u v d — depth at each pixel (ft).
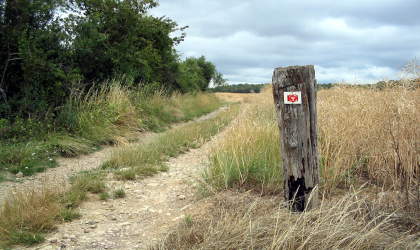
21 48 31.12
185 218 12.87
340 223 10.32
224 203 14.29
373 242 9.98
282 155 12.81
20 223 13.08
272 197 14.98
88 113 32.83
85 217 14.53
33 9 32.81
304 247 9.73
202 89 117.80
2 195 17.21
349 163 16.85
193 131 35.42
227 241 10.06
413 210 12.04
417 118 15.43
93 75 42.47
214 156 19.17
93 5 46.70
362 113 18.69
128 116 36.94
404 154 14.65
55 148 25.86
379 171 15.58
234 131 21.42
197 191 16.72
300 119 12.29
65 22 37.55
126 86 43.34
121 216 14.73
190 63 112.78
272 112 36.09
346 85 24.31
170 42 63.21
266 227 10.51
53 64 33.12
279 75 12.46
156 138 32.86
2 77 32.53
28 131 27.86
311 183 12.50
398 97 16.88
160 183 19.45
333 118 19.40
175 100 57.06
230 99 121.49
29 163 22.36
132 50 49.08
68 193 16.52
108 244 12.01
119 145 30.12
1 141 25.81
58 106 33.35
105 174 20.47
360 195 14.03
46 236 12.64
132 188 18.48
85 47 38.19
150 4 52.03
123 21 48.34
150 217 14.47
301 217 11.11
